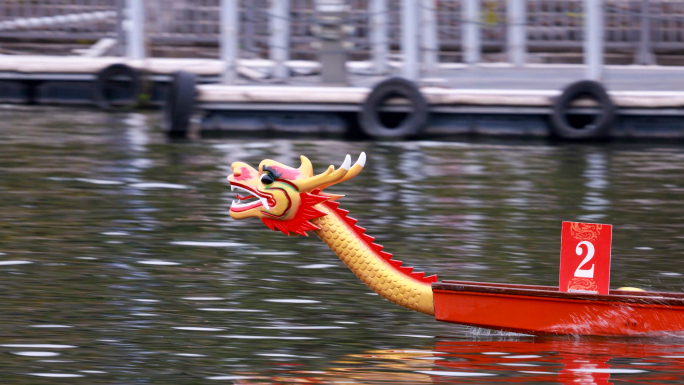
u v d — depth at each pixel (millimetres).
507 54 57562
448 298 14461
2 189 28312
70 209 25469
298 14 55844
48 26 62031
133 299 17031
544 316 14586
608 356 13820
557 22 58625
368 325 15641
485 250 21109
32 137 40375
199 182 30109
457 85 47688
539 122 45031
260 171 14484
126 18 61562
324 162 35031
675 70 53219
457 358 13836
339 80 46656
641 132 44719
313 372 13281
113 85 54875
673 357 13750
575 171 33625
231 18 46344
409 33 46688
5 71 54781
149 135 42500
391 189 29359
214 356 14031
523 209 26219
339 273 19156
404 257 20344
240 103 44312
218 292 17578
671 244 21781
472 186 30109
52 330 15188
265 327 15484
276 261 20062
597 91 43844
